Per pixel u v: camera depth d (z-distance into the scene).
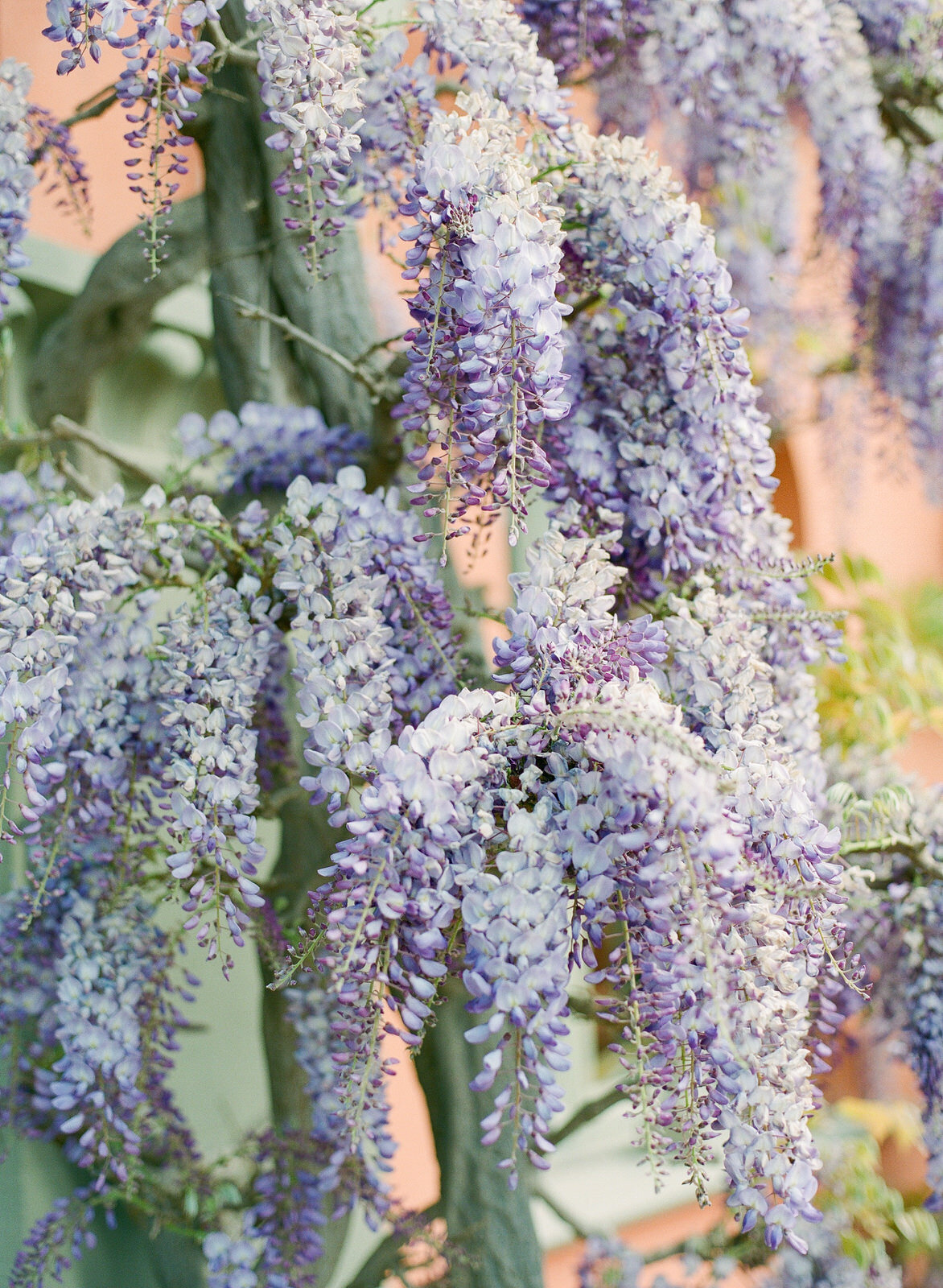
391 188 1.92
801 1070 1.70
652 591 1.89
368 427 2.13
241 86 2.09
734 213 2.87
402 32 1.92
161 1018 1.98
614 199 1.84
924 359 2.42
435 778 1.67
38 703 1.78
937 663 2.72
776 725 1.79
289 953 1.70
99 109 1.94
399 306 3.36
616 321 1.90
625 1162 4.00
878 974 2.06
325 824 2.16
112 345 2.30
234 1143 2.45
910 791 2.04
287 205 2.10
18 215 1.91
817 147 2.23
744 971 1.69
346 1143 1.94
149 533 1.87
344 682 1.77
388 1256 2.15
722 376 1.83
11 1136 2.21
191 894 1.76
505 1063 2.08
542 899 1.65
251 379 2.17
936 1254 3.02
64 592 1.81
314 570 1.82
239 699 1.81
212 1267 2.04
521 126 1.88
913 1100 4.09
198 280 2.70
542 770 1.71
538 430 1.82
